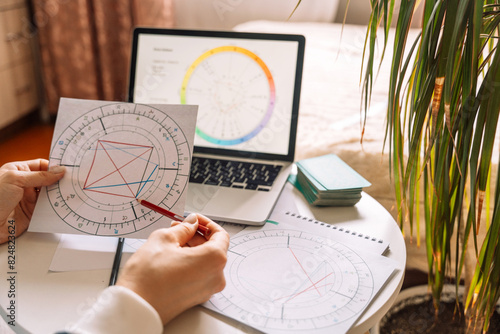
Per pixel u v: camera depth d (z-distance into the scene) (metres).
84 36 2.39
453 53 0.55
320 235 0.66
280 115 0.88
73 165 0.64
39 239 0.64
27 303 0.51
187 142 0.66
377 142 1.20
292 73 0.87
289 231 0.67
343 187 0.73
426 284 1.22
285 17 2.48
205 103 0.91
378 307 0.52
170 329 0.49
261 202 0.73
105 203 0.63
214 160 0.88
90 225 0.62
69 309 0.51
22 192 0.62
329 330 0.48
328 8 2.38
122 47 2.46
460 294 1.13
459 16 0.54
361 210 0.76
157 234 0.54
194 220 0.59
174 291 0.48
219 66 0.90
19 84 2.31
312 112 1.35
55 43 2.39
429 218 0.76
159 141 0.66
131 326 0.45
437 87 0.58
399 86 0.63
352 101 1.42
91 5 2.39
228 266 0.58
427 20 0.61
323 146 1.18
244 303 0.52
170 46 0.92
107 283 0.56
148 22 2.41
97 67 2.53
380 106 1.39
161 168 0.65
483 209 1.09
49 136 2.33
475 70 0.56
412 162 0.64
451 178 0.69
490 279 0.65
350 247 0.63
